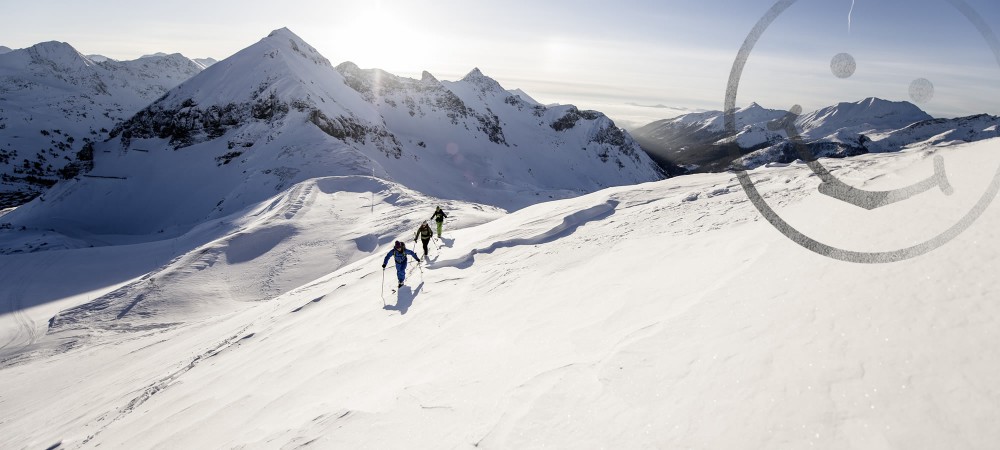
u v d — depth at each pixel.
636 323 5.44
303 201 42.84
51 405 14.34
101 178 110.69
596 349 5.09
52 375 18.00
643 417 3.54
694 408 3.38
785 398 3.07
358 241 32.75
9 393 16.94
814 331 3.54
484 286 9.27
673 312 5.26
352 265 18.02
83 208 101.69
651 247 8.48
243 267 30.53
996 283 3.19
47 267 35.69
